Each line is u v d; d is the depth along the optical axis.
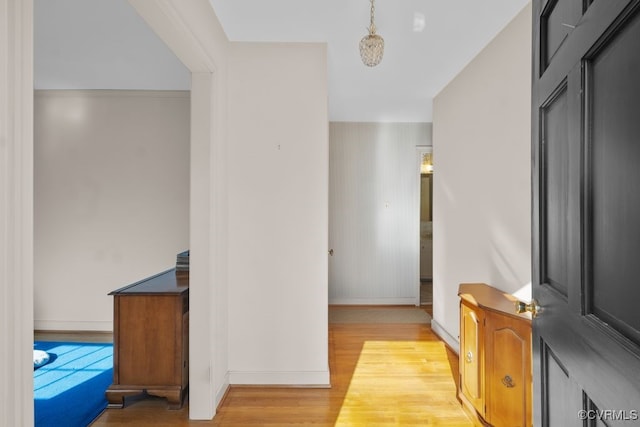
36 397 2.56
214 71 2.35
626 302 0.64
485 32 2.54
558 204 1.00
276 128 2.74
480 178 2.83
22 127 0.89
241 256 2.74
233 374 2.74
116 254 3.96
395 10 2.27
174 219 3.98
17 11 0.87
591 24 0.75
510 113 2.40
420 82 3.52
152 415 2.34
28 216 0.91
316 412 2.38
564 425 0.95
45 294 3.95
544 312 1.09
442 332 3.71
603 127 0.72
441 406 2.45
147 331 2.44
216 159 2.41
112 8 2.36
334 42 2.72
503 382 2.03
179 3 1.73
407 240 5.15
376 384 2.76
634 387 0.60
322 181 2.75
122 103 3.96
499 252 2.55
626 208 0.64
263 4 2.23
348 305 5.12
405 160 5.15
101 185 3.96
